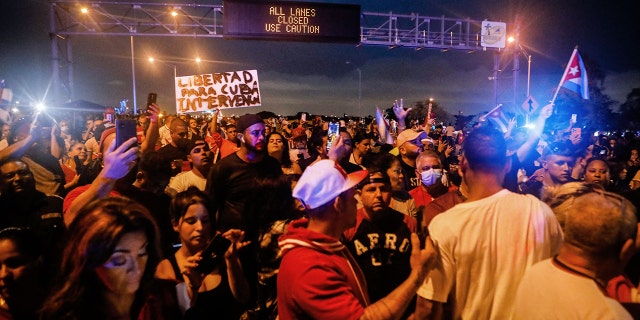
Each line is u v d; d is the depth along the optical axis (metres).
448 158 9.34
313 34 21.53
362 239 3.40
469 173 2.59
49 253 2.39
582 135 8.01
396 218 3.52
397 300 2.15
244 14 21.08
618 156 11.07
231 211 4.71
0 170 3.77
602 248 1.96
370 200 3.36
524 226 2.43
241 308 3.24
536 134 4.77
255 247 3.63
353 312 2.08
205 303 3.10
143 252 1.93
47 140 5.42
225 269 3.24
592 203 2.03
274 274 3.36
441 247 2.48
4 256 2.34
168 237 4.20
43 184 5.22
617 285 2.43
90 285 1.82
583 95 7.00
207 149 5.92
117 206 1.95
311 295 2.11
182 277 3.17
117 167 2.83
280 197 4.48
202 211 3.25
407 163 5.95
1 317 2.36
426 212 3.76
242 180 4.75
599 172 4.83
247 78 11.51
